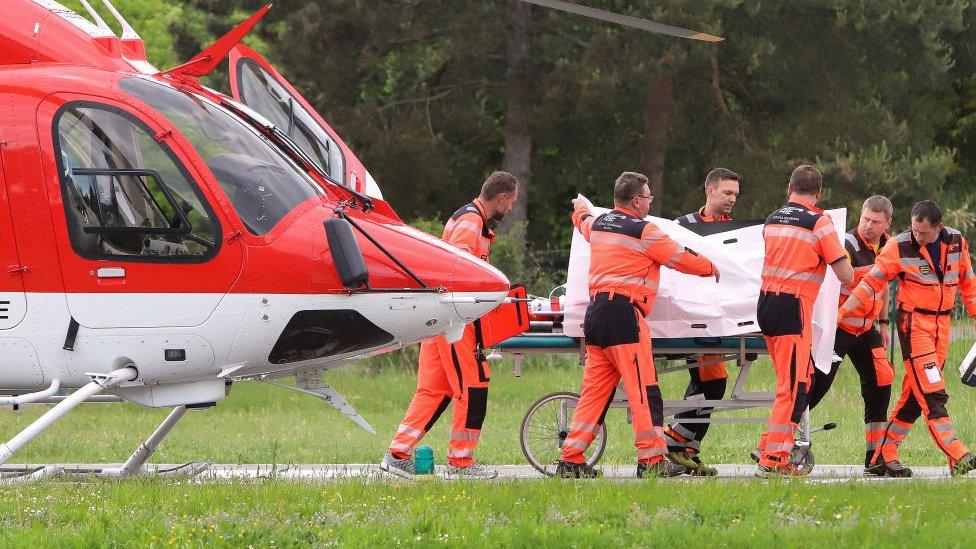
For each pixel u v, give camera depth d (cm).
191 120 2961
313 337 2995
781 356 3175
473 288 3064
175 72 3106
